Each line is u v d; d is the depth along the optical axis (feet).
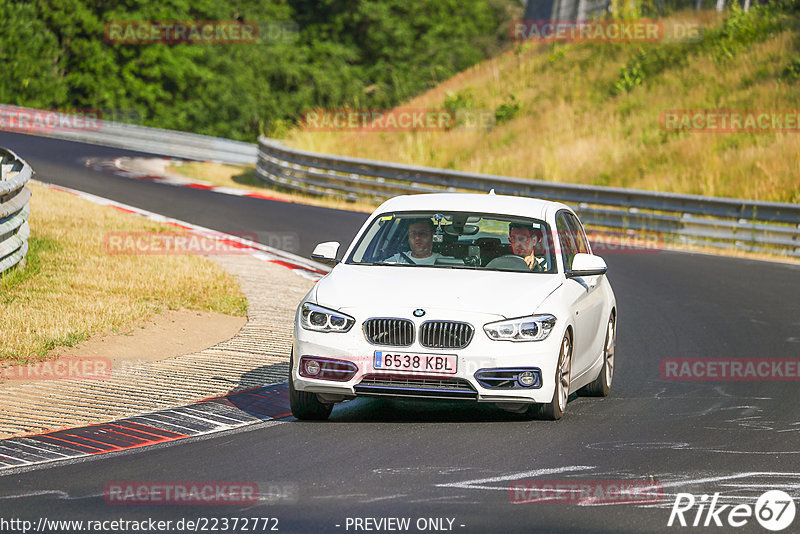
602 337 114.01
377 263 104.53
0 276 155.02
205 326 148.66
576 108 442.09
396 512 69.51
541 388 94.79
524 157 395.96
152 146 529.45
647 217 289.53
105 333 136.98
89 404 103.24
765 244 270.87
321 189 366.43
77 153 456.45
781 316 172.96
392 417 100.89
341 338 94.27
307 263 213.05
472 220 108.17
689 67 436.35
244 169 482.69
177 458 84.28
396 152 436.76
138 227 232.94
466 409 105.09
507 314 94.38
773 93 384.47
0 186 143.74
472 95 479.82
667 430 97.14
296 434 92.94
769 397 115.34
